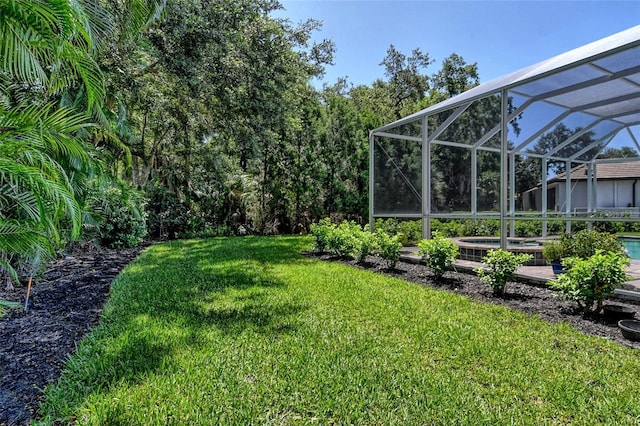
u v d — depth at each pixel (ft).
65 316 13.65
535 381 8.48
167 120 36.73
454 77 86.79
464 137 28.63
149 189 41.91
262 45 28.76
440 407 7.44
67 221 14.53
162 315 13.28
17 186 8.96
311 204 50.31
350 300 15.29
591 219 16.71
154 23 18.78
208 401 7.62
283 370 8.98
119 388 8.12
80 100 14.10
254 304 14.75
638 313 12.76
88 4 13.02
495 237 30.66
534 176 32.94
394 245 21.94
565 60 18.70
